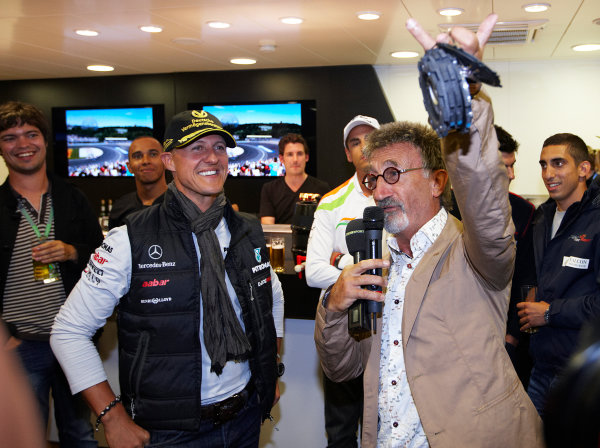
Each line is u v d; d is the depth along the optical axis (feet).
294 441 9.15
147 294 5.03
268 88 23.97
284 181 17.03
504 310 4.36
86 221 8.12
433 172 4.50
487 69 2.85
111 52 19.54
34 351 7.44
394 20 14.90
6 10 13.58
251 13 14.08
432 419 4.05
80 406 8.23
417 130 4.49
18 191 7.68
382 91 22.95
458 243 4.42
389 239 4.82
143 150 10.10
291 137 16.72
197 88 24.61
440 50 2.97
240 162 24.59
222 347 5.04
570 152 7.50
